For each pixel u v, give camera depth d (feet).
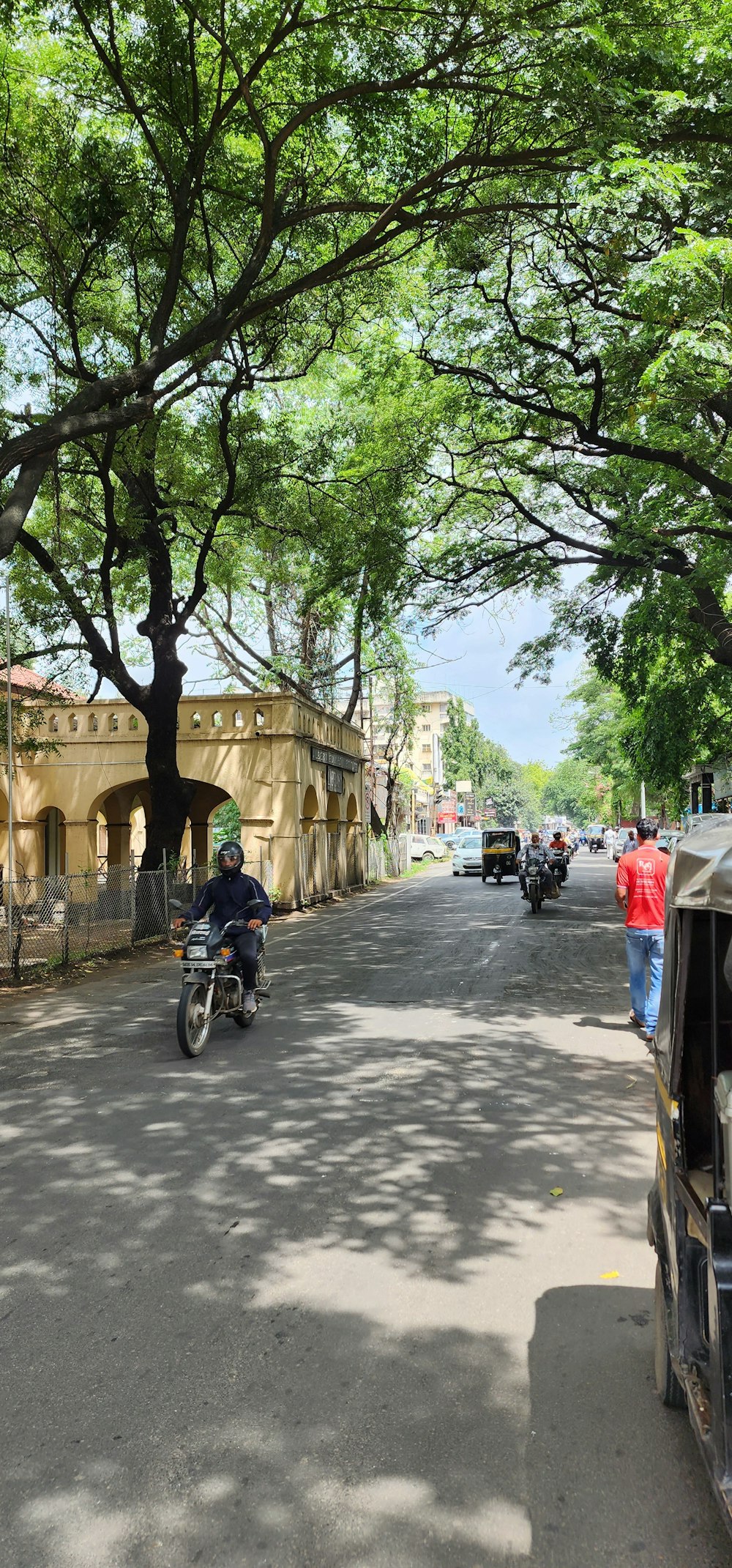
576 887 106.83
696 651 66.54
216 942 29.12
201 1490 9.11
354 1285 13.30
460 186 37.29
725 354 30.25
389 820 150.92
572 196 33.37
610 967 44.75
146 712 62.90
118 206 43.86
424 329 53.93
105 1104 22.93
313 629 107.76
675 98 30.27
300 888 84.07
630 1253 14.21
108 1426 10.14
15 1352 11.71
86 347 53.26
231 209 44.96
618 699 155.84
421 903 90.63
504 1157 18.51
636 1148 19.02
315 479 60.54
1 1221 15.88
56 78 42.83
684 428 44.73
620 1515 8.71
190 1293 13.16
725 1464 7.07
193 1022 28.14
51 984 44.50
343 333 57.98
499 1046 28.35
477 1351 11.53
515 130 36.55
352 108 36.32
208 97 39.63
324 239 46.24
